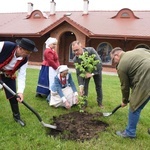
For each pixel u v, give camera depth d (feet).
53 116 14.39
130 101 11.27
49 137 11.62
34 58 60.54
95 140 11.43
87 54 14.49
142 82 10.68
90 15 62.69
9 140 11.22
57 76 15.75
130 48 51.67
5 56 11.41
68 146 10.79
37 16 66.95
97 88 16.51
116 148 10.83
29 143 10.97
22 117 14.01
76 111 15.49
